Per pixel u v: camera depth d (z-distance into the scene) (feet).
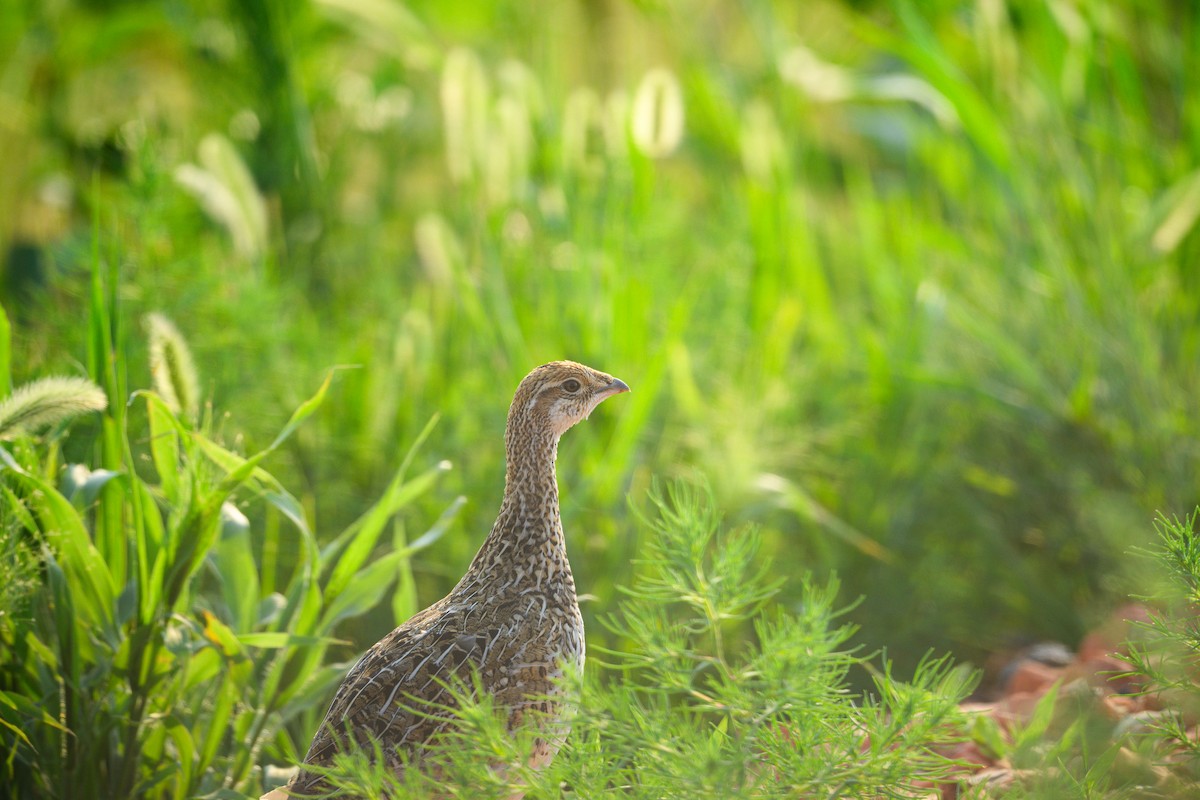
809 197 47.50
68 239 37.29
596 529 31.32
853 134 53.88
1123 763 21.58
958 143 43.86
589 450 32.71
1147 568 27.86
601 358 34.53
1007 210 41.32
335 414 33.78
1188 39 43.60
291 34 47.14
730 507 32.53
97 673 23.11
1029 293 38.83
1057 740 24.27
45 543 23.00
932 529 35.53
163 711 23.79
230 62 47.91
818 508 33.73
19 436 23.16
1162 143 44.98
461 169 37.29
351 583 24.73
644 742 18.79
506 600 22.98
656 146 37.06
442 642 21.99
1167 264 39.11
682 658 22.54
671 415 35.09
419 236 34.83
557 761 19.26
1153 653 22.79
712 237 40.52
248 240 35.68
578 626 23.40
